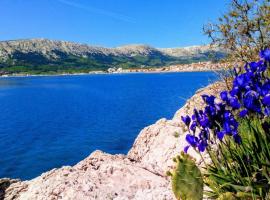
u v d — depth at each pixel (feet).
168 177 27.12
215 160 18.21
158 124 37.32
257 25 37.29
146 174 25.91
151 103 265.95
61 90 510.99
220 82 39.01
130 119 188.03
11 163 105.29
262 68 17.10
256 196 16.38
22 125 184.55
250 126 17.70
